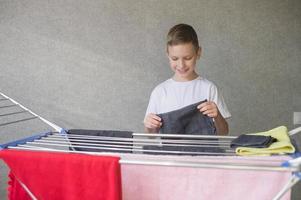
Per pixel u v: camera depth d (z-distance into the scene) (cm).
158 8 158
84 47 165
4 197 176
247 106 161
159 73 163
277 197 71
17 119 172
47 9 165
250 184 81
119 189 76
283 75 158
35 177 80
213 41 158
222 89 161
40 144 99
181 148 101
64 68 168
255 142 86
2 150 82
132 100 166
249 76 159
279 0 154
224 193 83
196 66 160
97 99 168
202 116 104
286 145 82
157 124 105
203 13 157
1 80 171
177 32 120
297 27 154
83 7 163
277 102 160
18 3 166
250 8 155
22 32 167
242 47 158
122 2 160
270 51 157
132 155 84
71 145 100
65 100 170
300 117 159
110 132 109
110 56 164
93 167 76
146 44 161
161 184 86
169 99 128
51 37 166
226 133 119
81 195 78
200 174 83
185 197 85
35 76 170
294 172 70
